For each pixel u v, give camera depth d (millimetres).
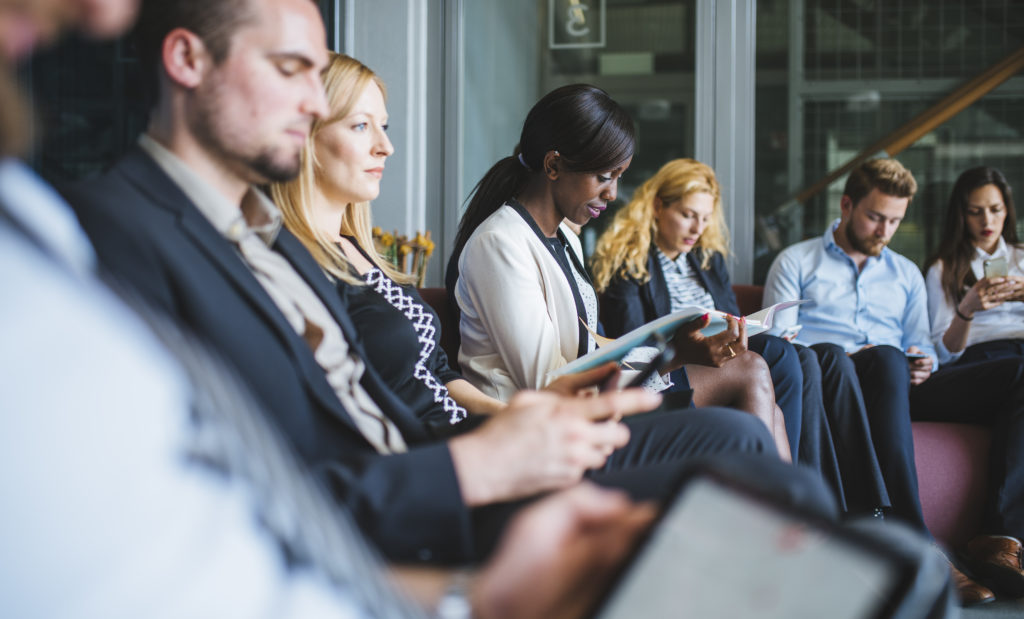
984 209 3068
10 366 271
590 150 1874
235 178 1028
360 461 809
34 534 270
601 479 1003
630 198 3812
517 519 517
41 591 271
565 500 524
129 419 292
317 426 991
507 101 3877
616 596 446
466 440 817
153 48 957
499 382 1814
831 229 3174
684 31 3781
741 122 3738
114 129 3127
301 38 973
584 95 1897
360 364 1158
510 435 813
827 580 422
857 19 3686
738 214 3748
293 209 1479
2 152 308
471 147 3881
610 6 3818
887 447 2404
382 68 3676
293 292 1099
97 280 332
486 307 1810
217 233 944
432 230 3875
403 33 3656
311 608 347
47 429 273
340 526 415
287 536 354
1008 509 2385
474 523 893
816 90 3717
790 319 3068
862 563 421
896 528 600
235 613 312
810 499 783
